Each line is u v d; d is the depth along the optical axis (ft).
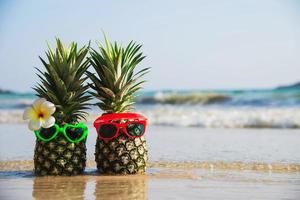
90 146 7.51
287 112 17.16
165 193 3.76
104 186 4.08
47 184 4.19
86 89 4.90
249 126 14.48
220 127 14.21
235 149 7.41
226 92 22.71
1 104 23.48
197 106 21.58
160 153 6.77
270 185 4.10
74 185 4.13
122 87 4.91
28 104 23.82
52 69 4.74
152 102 23.13
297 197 3.61
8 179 4.47
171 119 15.75
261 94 22.11
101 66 4.91
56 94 4.79
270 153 6.79
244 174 4.74
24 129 11.72
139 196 3.65
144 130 4.84
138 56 4.99
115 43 4.96
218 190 3.88
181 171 4.96
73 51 4.86
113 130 4.74
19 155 6.51
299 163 5.56
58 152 4.66
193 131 11.98
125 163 4.73
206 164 5.45
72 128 4.71
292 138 9.89
